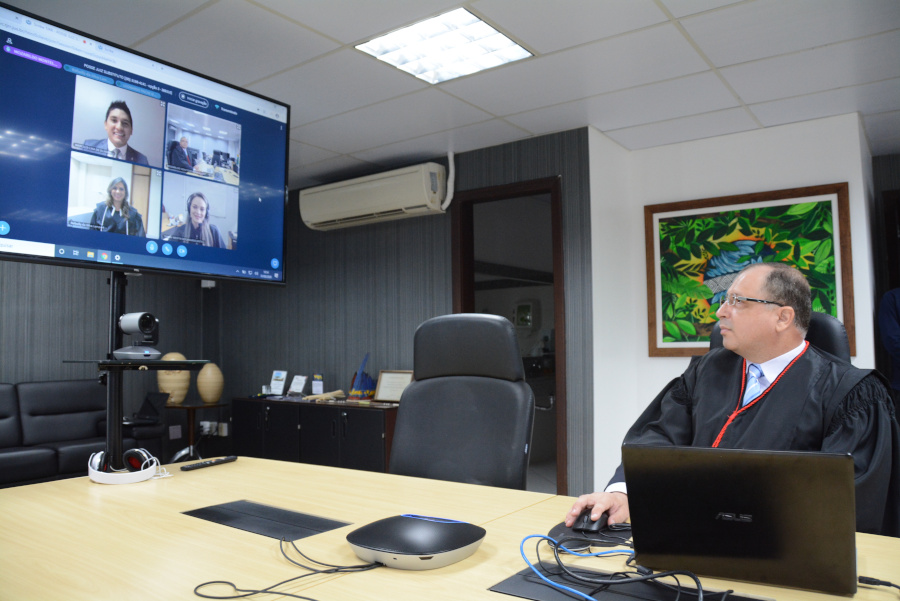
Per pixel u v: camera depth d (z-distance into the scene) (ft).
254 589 2.86
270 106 7.23
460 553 3.21
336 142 13.56
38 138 5.21
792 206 12.23
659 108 11.69
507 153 13.61
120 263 5.68
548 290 20.61
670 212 13.52
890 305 11.67
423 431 5.96
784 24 8.68
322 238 17.01
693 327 13.12
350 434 13.85
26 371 14.99
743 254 12.67
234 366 18.90
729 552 2.89
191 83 6.38
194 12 8.41
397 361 15.19
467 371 5.98
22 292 15.01
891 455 4.27
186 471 5.74
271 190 7.20
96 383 15.25
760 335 4.88
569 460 12.41
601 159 12.99
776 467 2.74
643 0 8.09
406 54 9.81
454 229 14.26
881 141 13.17
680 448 2.92
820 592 2.78
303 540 3.62
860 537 3.61
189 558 3.31
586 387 12.28
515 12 8.39
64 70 5.39
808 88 10.78
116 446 5.49
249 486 5.10
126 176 5.78
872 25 8.70
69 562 3.25
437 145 13.82
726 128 12.75
